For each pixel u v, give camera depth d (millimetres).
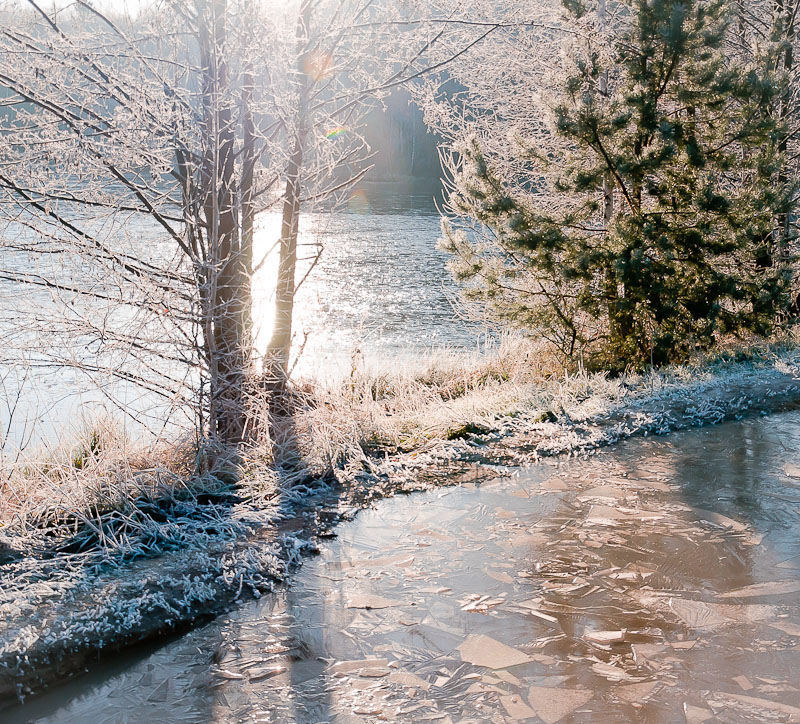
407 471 6184
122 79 5750
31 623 3875
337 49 6945
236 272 6230
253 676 3637
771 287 9594
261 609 4246
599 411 7684
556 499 5711
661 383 8656
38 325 5543
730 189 11008
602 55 9609
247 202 6312
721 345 10492
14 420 7004
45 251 5652
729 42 12555
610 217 10180
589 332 10406
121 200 5938
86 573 4422
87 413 6961
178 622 4090
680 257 9359
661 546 4914
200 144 6078
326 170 7082
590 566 4656
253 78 6273
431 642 3893
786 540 4969
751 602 4203
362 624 4070
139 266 5930
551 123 9219
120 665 3738
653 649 3773
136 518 5098
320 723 3283
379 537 5117
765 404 7980
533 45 11102
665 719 3246
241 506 5418
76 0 5727
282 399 6855
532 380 9953
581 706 3348
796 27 13008
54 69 5609
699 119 9695
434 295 20141
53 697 3488
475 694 3451
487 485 6016
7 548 4609
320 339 14602
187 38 6180
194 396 6133
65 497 5070
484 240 10289
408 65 7102
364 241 29891
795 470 6207
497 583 4477
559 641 3867
